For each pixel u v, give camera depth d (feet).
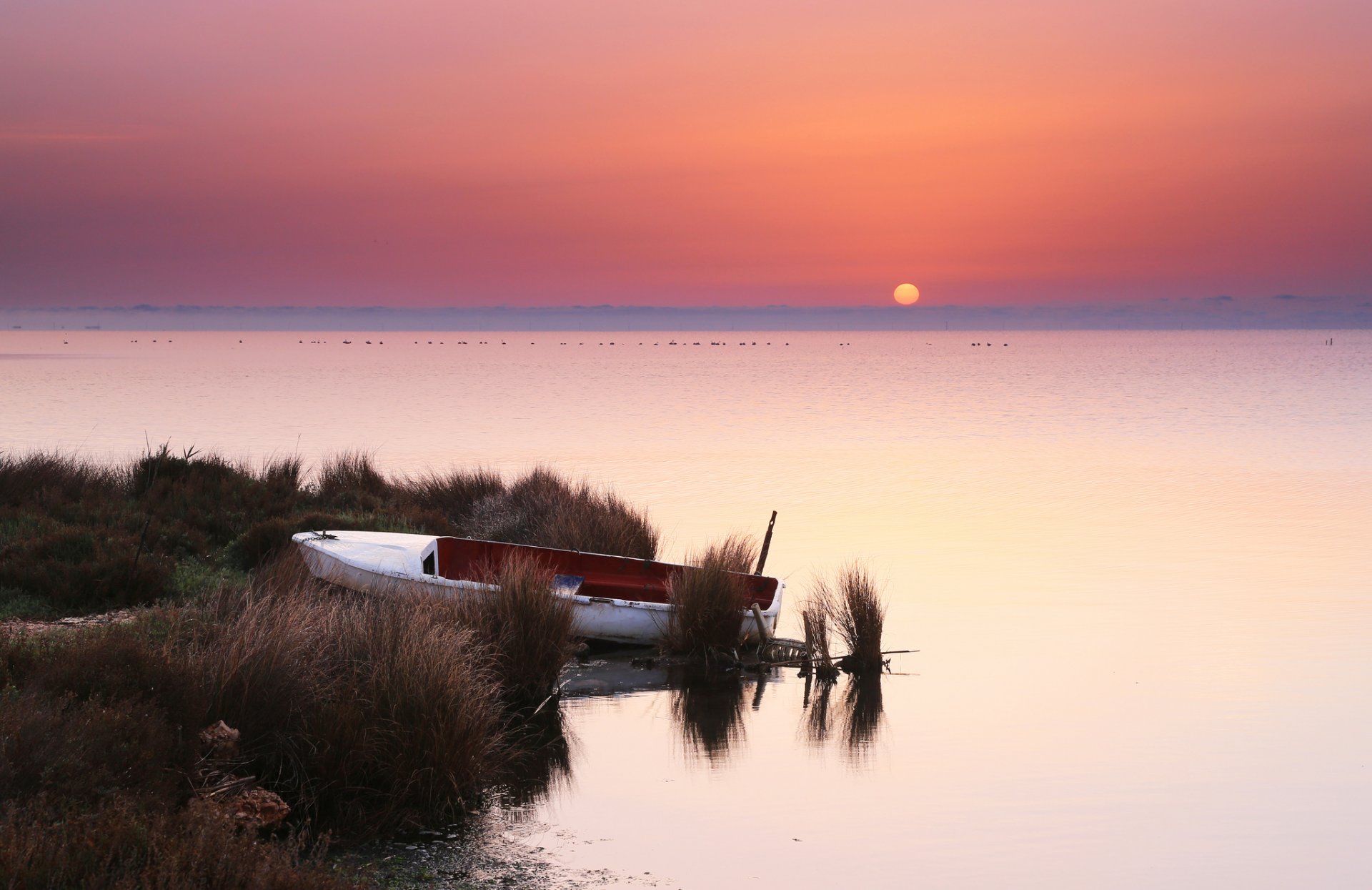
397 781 24.98
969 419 180.75
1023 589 57.00
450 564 46.83
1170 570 61.98
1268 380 308.19
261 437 130.00
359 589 42.09
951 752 31.91
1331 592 55.98
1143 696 37.68
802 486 98.68
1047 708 36.45
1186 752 31.99
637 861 23.80
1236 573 61.31
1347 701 37.24
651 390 264.52
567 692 37.19
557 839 24.75
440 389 257.75
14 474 55.88
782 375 367.66
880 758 31.30
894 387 291.79
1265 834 26.23
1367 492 95.35
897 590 56.59
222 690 24.85
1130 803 28.09
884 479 104.73
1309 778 29.96
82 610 38.55
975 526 78.13
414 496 68.90
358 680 27.81
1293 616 50.49
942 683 39.45
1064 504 89.35
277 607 29.63
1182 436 148.77
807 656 41.57
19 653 25.21
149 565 41.45
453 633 30.86
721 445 134.72
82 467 61.41
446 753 25.63
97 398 203.62
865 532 75.41
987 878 23.67
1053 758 31.48
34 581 39.63
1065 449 133.80
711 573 42.83
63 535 43.52
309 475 79.05
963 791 28.73
